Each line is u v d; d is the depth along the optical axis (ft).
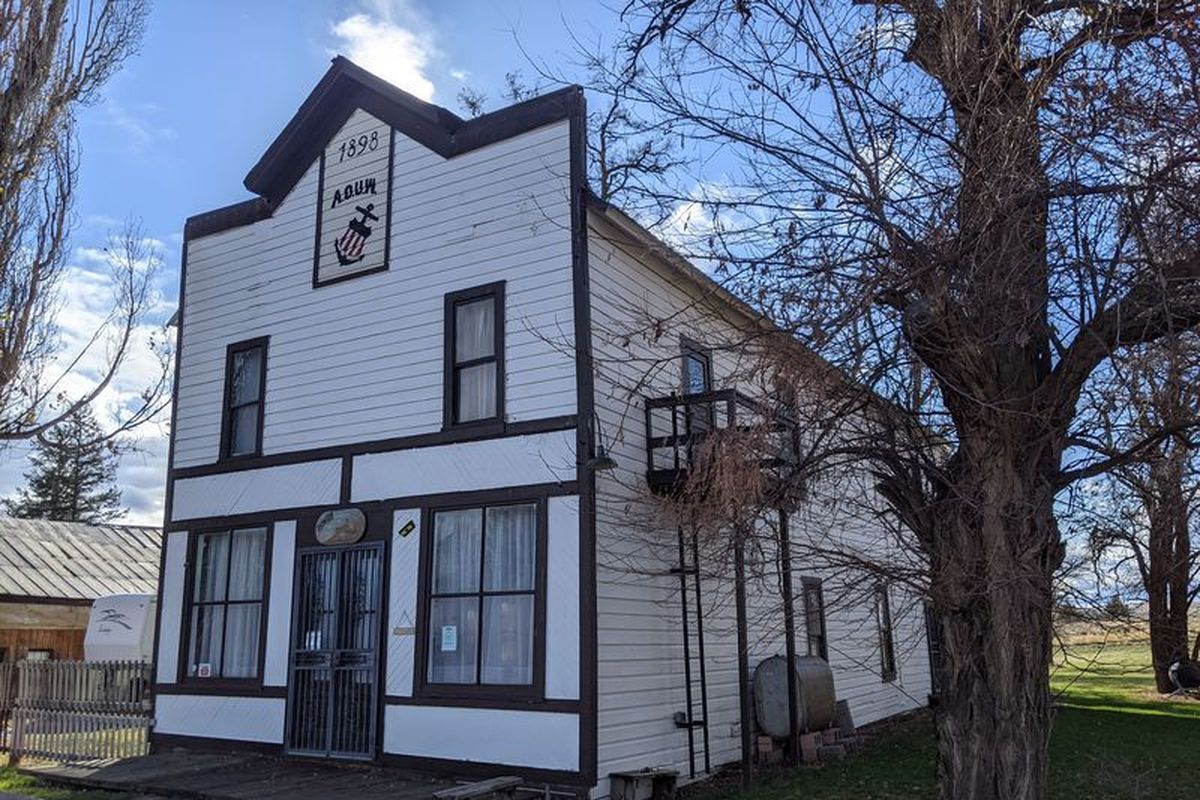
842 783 34.50
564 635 32.27
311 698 38.06
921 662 65.82
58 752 43.04
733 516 21.48
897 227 19.12
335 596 38.40
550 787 31.42
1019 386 19.90
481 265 37.14
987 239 18.06
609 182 46.91
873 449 20.94
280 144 43.42
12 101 43.19
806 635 46.73
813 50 20.49
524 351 35.29
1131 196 17.07
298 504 40.42
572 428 33.60
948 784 20.17
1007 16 19.70
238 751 39.65
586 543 32.50
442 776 33.78
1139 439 20.07
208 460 44.09
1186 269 17.02
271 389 42.52
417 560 36.45
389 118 41.14
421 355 38.19
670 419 38.45
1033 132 18.51
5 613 72.59
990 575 19.53
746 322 21.38
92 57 46.39
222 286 45.60
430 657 35.50
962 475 20.43
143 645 65.82
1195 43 17.13
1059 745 43.21
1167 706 61.52
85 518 157.89
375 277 40.16
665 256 22.99
